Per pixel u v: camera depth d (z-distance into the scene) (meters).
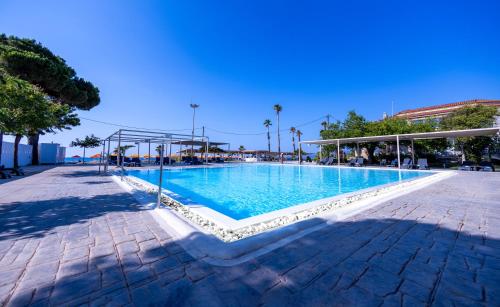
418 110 30.39
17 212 4.07
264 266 2.10
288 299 1.60
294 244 2.63
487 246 2.52
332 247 2.54
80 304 1.55
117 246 2.56
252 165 23.33
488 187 6.88
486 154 16.89
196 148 30.70
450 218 3.65
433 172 12.91
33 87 7.18
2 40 13.80
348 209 4.23
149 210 4.26
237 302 1.57
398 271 1.99
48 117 7.74
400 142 19.97
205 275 1.94
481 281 1.81
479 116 15.69
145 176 13.25
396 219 3.62
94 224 3.39
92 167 17.39
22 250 2.44
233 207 6.41
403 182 8.52
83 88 17.67
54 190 6.50
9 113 6.14
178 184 10.73
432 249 2.46
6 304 1.53
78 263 2.15
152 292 1.69
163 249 2.49
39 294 1.66
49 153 23.95
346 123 22.08
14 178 9.58
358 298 1.61
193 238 2.69
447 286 1.75
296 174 15.01
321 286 1.76
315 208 4.58
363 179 12.14
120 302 1.57
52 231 3.07
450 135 14.39
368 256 2.30
